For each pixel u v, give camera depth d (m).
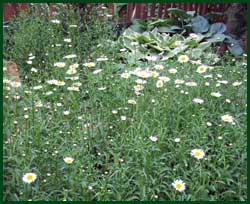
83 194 1.82
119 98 2.49
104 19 3.88
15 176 1.83
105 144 2.19
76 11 4.08
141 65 3.13
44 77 3.09
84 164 2.00
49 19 3.82
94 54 3.43
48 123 2.27
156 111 2.27
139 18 4.79
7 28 3.86
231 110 2.50
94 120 2.40
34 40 3.53
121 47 3.69
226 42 4.18
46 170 1.97
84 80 2.91
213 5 4.89
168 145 2.06
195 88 2.56
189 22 4.45
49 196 1.83
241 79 2.90
